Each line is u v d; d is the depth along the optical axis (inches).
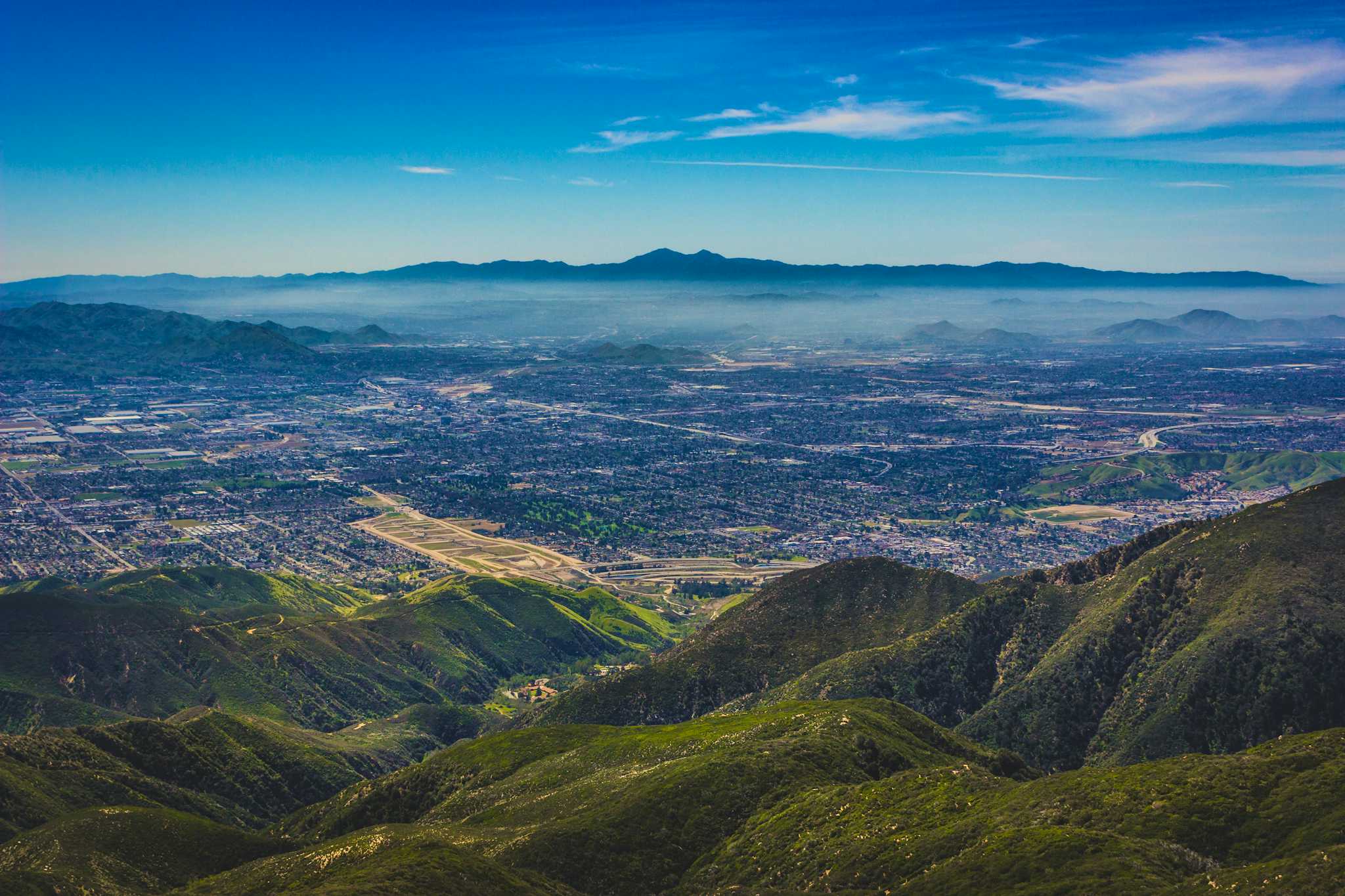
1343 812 5123.0
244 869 7229.3
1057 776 6373.0
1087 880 4859.7
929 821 6200.8
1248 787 5585.6
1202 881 4628.4
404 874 5876.0
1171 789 5713.6
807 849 6353.3
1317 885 4259.4
